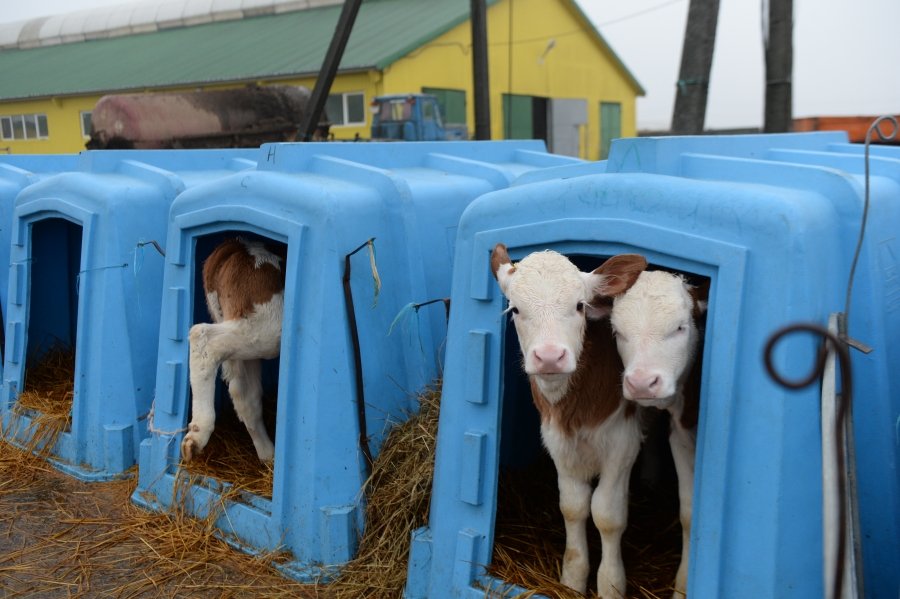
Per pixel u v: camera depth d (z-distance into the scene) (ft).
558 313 10.60
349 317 14.43
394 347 15.42
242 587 14.15
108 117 43.06
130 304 18.63
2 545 16.10
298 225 14.46
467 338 12.48
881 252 11.15
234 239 17.38
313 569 14.28
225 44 95.20
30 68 109.50
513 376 15.02
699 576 10.32
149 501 17.21
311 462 14.34
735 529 10.08
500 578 12.30
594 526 14.24
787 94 19.99
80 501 17.85
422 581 13.21
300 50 83.87
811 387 9.86
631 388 10.18
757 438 9.86
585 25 100.12
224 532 15.81
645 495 15.31
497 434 12.28
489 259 12.19
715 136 12.80
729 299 9.94
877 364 10.62
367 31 83.20
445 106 81.71
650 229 10.66
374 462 14.85
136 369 18.76
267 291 16.51
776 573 9.82
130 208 18.65
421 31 78.54
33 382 22.85
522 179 14.64
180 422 17.08
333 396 14.35
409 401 15.60
